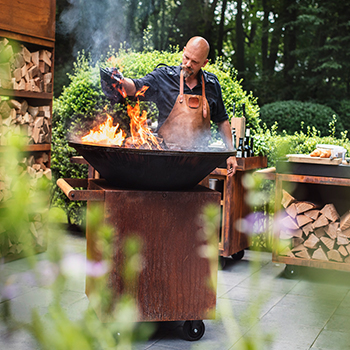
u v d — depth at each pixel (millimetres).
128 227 2293
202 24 17438
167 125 2762
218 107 2975
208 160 2289
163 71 2793
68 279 596
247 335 641
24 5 3725
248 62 20281
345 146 4633
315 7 15758
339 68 14805
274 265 4098
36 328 561
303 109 11078
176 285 2387
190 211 2375
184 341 2420
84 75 5031
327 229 3600
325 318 2787
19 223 577
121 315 719
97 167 2402
